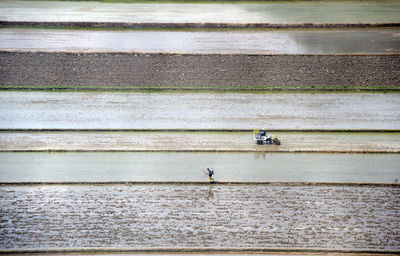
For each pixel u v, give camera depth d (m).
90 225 87.88
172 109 120.25
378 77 129.12
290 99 123.38
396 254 82.75
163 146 108.12
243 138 110.75
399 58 135.00
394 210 90.50
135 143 109.19
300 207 91.38
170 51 140.00
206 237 85.62
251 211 90.69
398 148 106.44
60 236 85.88
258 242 84.75
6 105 121.00
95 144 108.88
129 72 132.12
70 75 131.00
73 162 103.56
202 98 124.12
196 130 112.94
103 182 97.62
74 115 118.00
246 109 119.94
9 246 83.94
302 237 85.50
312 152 106.00
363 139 109.81
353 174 99.44
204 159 104.44
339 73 130.88
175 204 92.38
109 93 125.94
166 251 83.56
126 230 87.00
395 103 121.19
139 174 99.94
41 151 106.94
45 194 94.81
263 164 102.75
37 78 129.88
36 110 119.50
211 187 96.50
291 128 113.12
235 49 141.00
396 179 97.88
